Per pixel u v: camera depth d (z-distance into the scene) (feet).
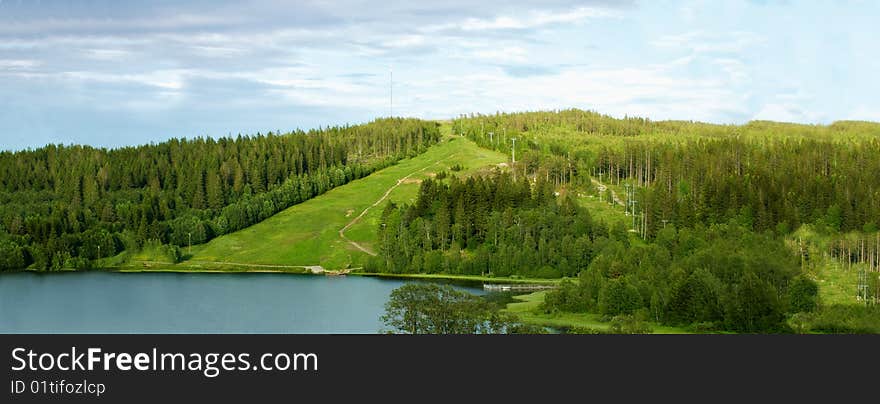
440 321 529.86
